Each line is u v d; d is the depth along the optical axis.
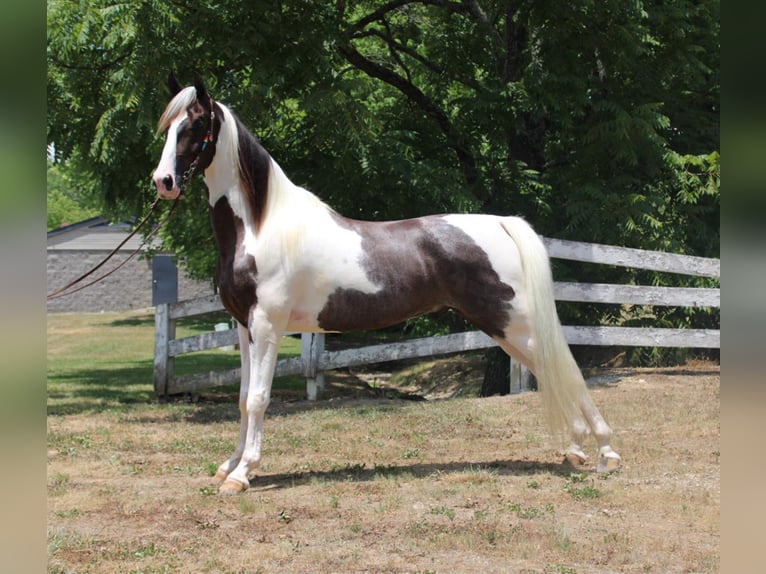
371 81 14.21
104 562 4.12
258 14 9.52
